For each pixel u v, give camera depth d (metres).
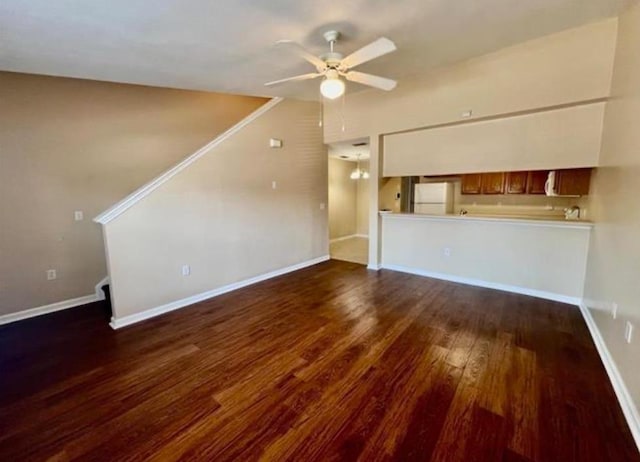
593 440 1.59
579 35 2.87
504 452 1.53
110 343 2.69
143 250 3.16
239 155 4.02
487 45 2.94
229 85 3.62
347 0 2.04
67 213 3.52
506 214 4.71
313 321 3.07
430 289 3.96
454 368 2.24
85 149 3.61
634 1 2.25
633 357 1.78
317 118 5.11
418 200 5.15
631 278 1.91
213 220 3.78
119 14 2.01
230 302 3.62
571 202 4.15
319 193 5.37
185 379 2.17
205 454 1.55
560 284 3.47
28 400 1.97
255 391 2.03
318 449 1.57
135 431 1.71
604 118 2.95
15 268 3.22
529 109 3.26
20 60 2.61
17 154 3.17
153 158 4.20
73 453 1.57
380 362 2.33
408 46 2.88
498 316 3.12
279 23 2.28
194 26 2.23
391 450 1.56
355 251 6.52
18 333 2.91
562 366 2.24
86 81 3.57
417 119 4.09
